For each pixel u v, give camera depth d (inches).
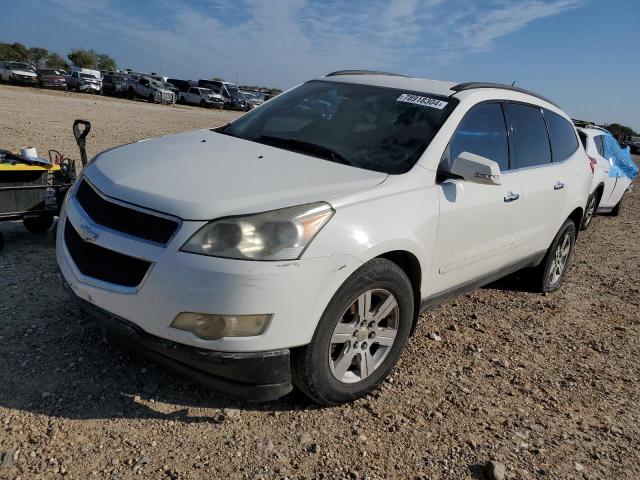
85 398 117.3
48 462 99.0
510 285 226.8
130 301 105.7
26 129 515.5
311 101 166.7
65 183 198.8
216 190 110.8
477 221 150.7
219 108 1672.0
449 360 155.2
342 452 111.3
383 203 122.4
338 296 112.6
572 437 127.6
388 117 151.1
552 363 162.9
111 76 1631.4
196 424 114.0
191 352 103.3
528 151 181.9
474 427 125.9
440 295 150.2
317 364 113.5
